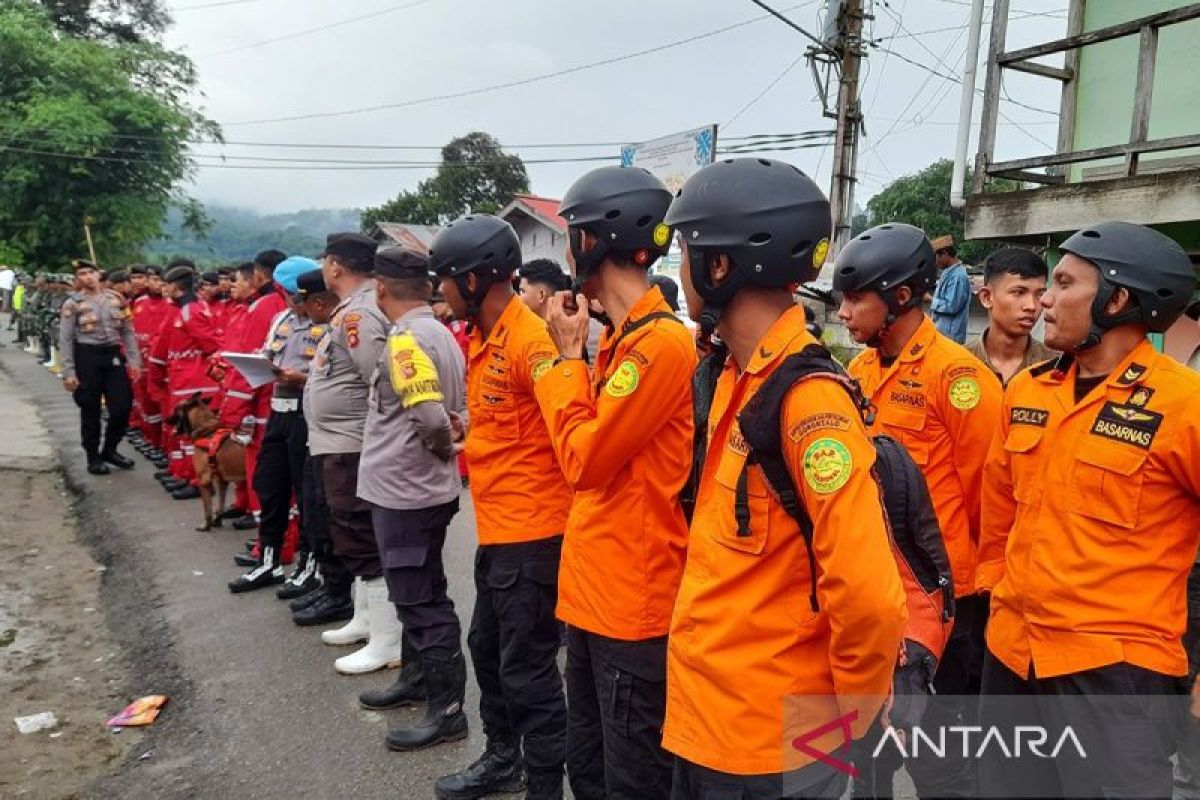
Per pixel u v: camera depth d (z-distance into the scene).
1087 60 7.02
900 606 1.48
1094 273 2.12
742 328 1.72
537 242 24.55
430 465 3.48
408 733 3.56
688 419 2.28
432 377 3.40
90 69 31.00
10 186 29.52
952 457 2.85
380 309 4.02
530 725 2.93
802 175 1.72
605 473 2.14
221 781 3.38
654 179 2.30
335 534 4.27
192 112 34.28
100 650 4.69
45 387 14.24
